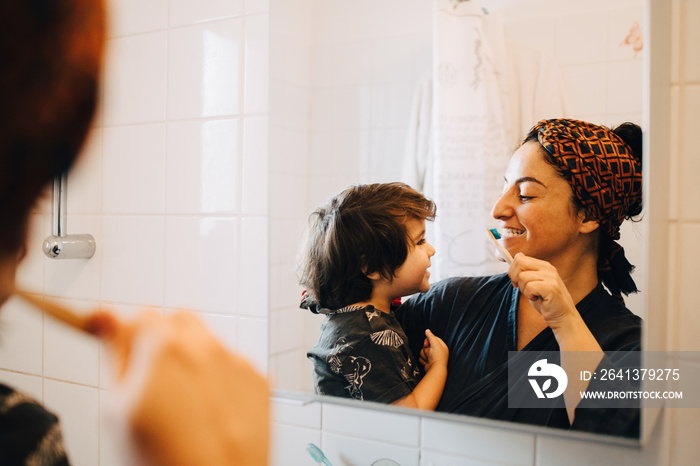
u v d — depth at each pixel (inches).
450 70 32.3
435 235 32.2
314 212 35.7
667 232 28.2
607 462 29.2
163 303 41.8
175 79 41.4
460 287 31.5
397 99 33.8
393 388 33.0
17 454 10.5
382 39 34.2
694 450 27.8
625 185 28.2
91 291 44.6
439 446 33.3
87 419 44.6
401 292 32.9
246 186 38.9
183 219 41.1
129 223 43.1
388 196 33.6
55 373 46.0
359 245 34.1
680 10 27.8
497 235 30.8
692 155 27.8
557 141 29.4
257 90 38.5
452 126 32.2
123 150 43.4
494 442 31.8
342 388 34.6
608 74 28.7
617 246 28.3
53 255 41.4
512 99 30.7
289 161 36.8
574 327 29.0
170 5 41.6
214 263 40.0
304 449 37.3
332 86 35.7
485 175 31.3
